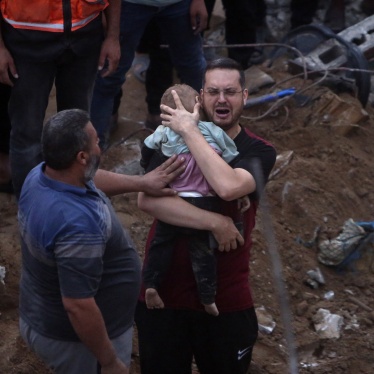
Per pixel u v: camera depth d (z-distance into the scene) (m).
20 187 12.23
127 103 17.94
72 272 8.05
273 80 18.09
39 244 8.16
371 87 19.50
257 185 9.02
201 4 14.41
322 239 14.46
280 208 14.88
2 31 11.58
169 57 15.97
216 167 8.99
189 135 9.14
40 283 8.50
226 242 9.22
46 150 8.17
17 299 11.93
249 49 19.14
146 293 9.52
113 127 16.44
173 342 9.84
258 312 12.74
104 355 8.44
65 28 11.43
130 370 11.65
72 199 8.14
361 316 13.16
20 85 11.73
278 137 16.66
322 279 13.75
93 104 14.59
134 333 12.08
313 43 18.89
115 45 12.16
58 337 8.65
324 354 12.48
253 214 9.68
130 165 15.25
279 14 22.05
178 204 9.22
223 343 9.73
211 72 9.49
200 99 9.80
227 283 9.54
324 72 17.92
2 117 13.35
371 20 19.84
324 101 17.30
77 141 8.14
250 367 11.91
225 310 9.57
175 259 9.51
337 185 15.76
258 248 13.70
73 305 8.09
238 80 9.48
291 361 7.73
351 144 17.00
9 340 11.31
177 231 9.39
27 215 8.30
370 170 16.66
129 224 13.73
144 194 9.37
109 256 8.59
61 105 12.36
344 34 19.61
